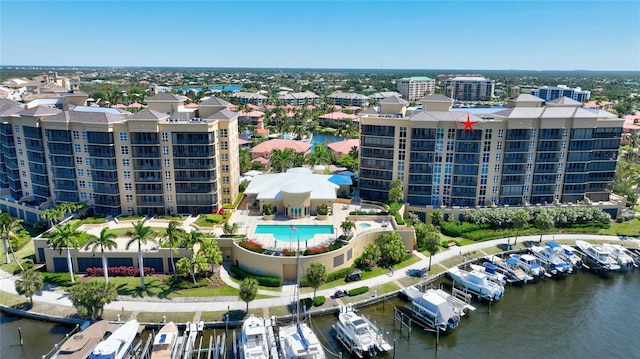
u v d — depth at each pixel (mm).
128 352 52719
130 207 86562
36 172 88562
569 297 69312
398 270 73938
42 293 64062
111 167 83125
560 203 96375
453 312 60969
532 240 86688
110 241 63812
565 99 98875
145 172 84688
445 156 91688
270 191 89938
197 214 87250
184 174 85250
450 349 56375
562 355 55500
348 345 55719
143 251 70062
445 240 85312
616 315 64500
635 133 166500
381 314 63219
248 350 51250
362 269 74062
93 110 93062
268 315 60156
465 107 110125
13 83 176125
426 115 90375
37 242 72000
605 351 56344
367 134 95625
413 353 55500
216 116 89062
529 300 68188
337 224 82562
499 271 75375
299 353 50719
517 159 91562
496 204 94500
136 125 81562
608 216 92062
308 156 136000
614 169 98250
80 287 56062
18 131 89000
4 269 70938
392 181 92000
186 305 61750
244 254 70562
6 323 58562
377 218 85500
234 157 94938
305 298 63688
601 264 77250
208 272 71062
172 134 82938
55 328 57594
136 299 62656
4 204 94688
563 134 92688
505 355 55375
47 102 101562
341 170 118062
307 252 68688
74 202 86562
